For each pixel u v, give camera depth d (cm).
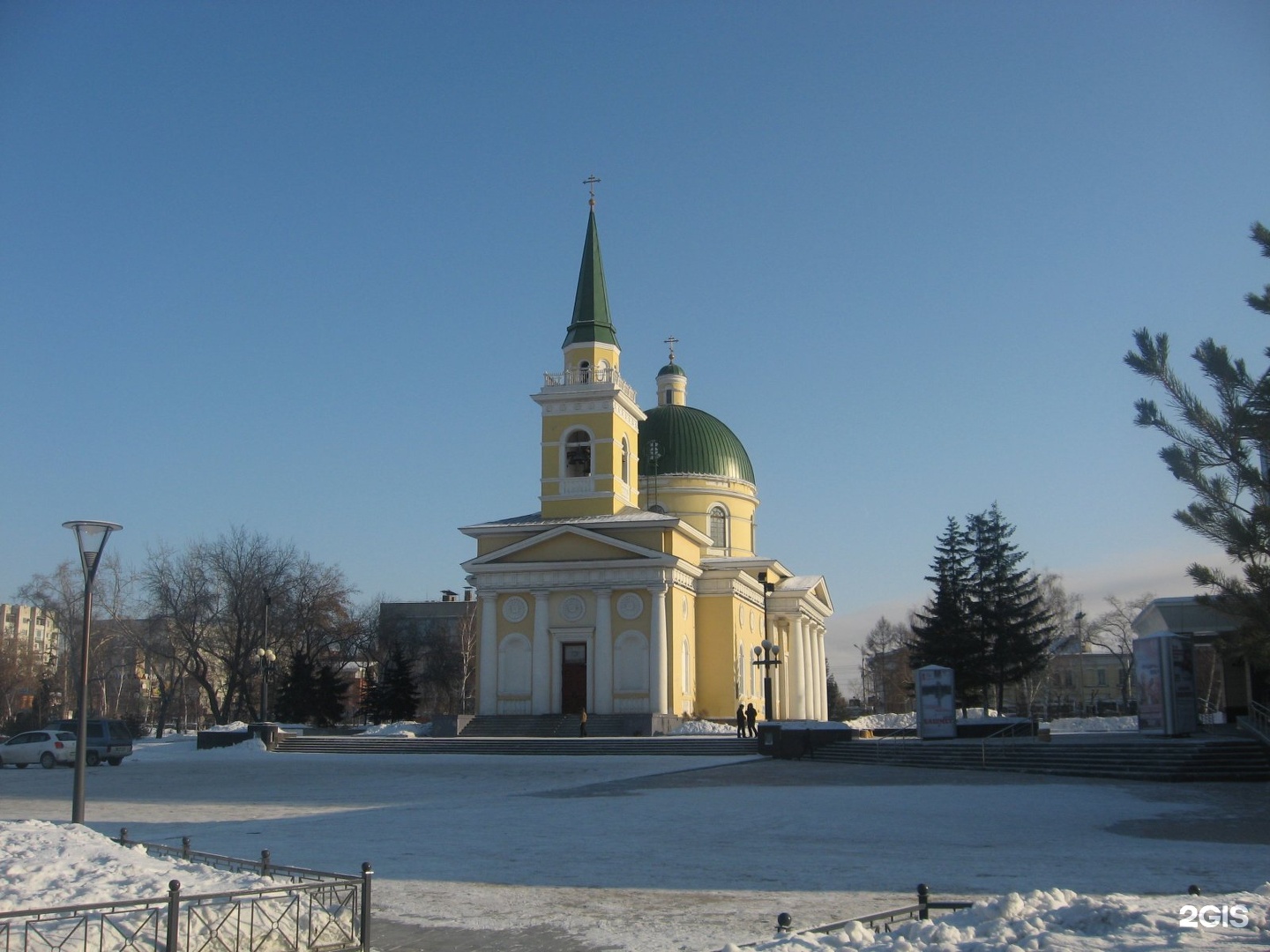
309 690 9181
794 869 1964
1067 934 1172
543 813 2938
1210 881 1780
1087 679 15538
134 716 12138
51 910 1202
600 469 7669
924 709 5400
